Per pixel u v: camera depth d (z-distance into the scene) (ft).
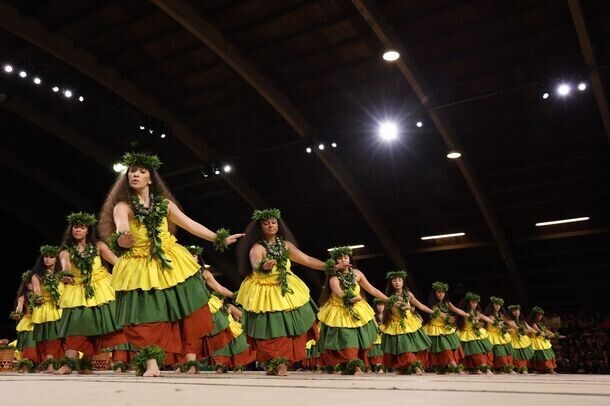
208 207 86.07
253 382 10.37
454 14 51.62
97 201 87.76
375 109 62.90
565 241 76.69
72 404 5.90
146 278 13.53
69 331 20.97
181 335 14.17
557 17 50.98
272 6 51.49
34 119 68.49
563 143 65.16
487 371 41.27
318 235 86.17
